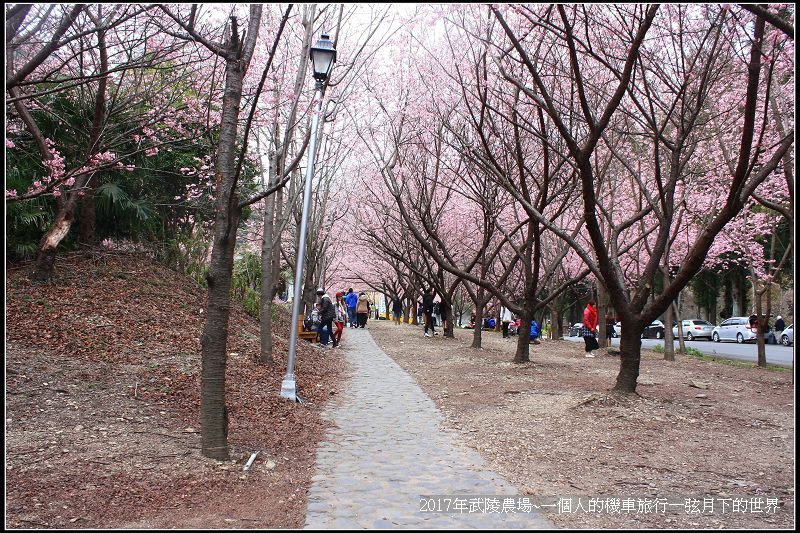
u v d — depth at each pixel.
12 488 4.05
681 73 9.64
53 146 10.20
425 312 22.77
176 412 6.46
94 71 8.41
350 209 26.80
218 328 5.23
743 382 11.38
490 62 11.43
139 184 12.76
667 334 16.55
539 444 6.16
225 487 4.50
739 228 17.53
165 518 3.80
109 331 9.01
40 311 9.00
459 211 23.44
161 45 7.16
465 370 12.29
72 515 3.72
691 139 9.99
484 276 17.36
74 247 12.10
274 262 13.03
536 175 15.22
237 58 5.47
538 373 11.88
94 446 5.09
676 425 7.03
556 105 11.41
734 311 40.22
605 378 11.19
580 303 39.94
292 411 7.55
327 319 16.86
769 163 7.20
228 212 5.29
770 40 7.00
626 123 10.52
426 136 15.98
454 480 4.91
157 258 14.12
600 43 8.77
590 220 8.09
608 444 6.14
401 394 9.30
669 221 8.60
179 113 8.85
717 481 4.98
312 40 10.87
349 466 5.30
